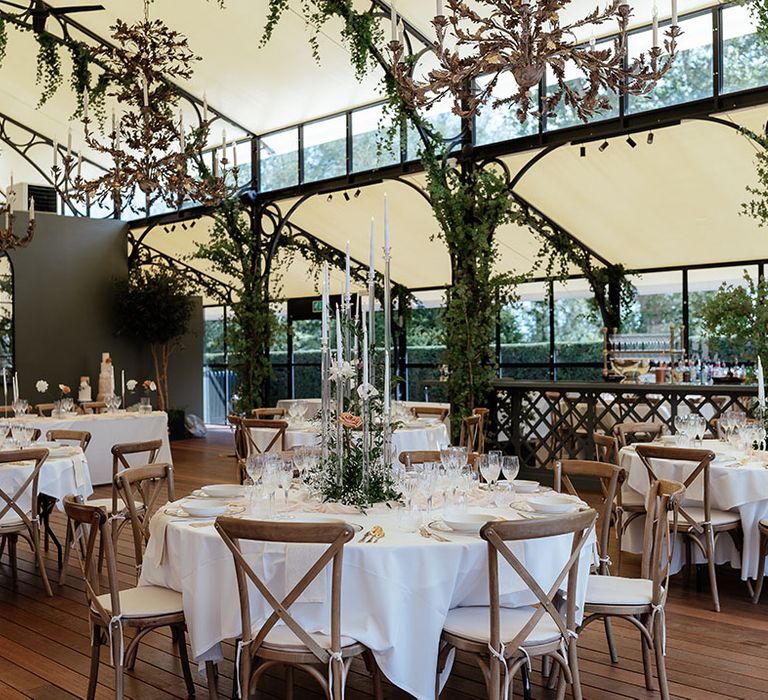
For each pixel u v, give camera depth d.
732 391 7.72
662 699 3.45
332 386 3.83
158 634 4.52
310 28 9.24
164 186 7.21
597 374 11.60
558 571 3.26
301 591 2.85
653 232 10.38
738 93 7.64
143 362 14.20
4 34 9.52
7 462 5.20
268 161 12.14
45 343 13.12
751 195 9.08
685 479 5.10
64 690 3.75
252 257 11.89
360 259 13.19
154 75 6.70
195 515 3.49
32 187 13.27
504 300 9.09
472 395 9.06
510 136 9.41
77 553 6.32
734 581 5.46
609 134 8.45
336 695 2.86
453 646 3.06
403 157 10.17
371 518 3.47
